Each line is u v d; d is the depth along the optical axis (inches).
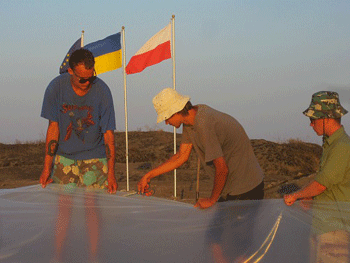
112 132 219.5
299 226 142.9
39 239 132.1
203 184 547.5
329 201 150.9
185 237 137.1
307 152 705.6
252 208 151.7
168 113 166.2
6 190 173.3
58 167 216.4
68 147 216.1
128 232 136.3
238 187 172.9
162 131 911.0
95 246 131.3
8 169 695.7
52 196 166.1
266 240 138.3
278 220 143.9
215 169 166.4
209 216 148.8
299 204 151.9
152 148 792.3
